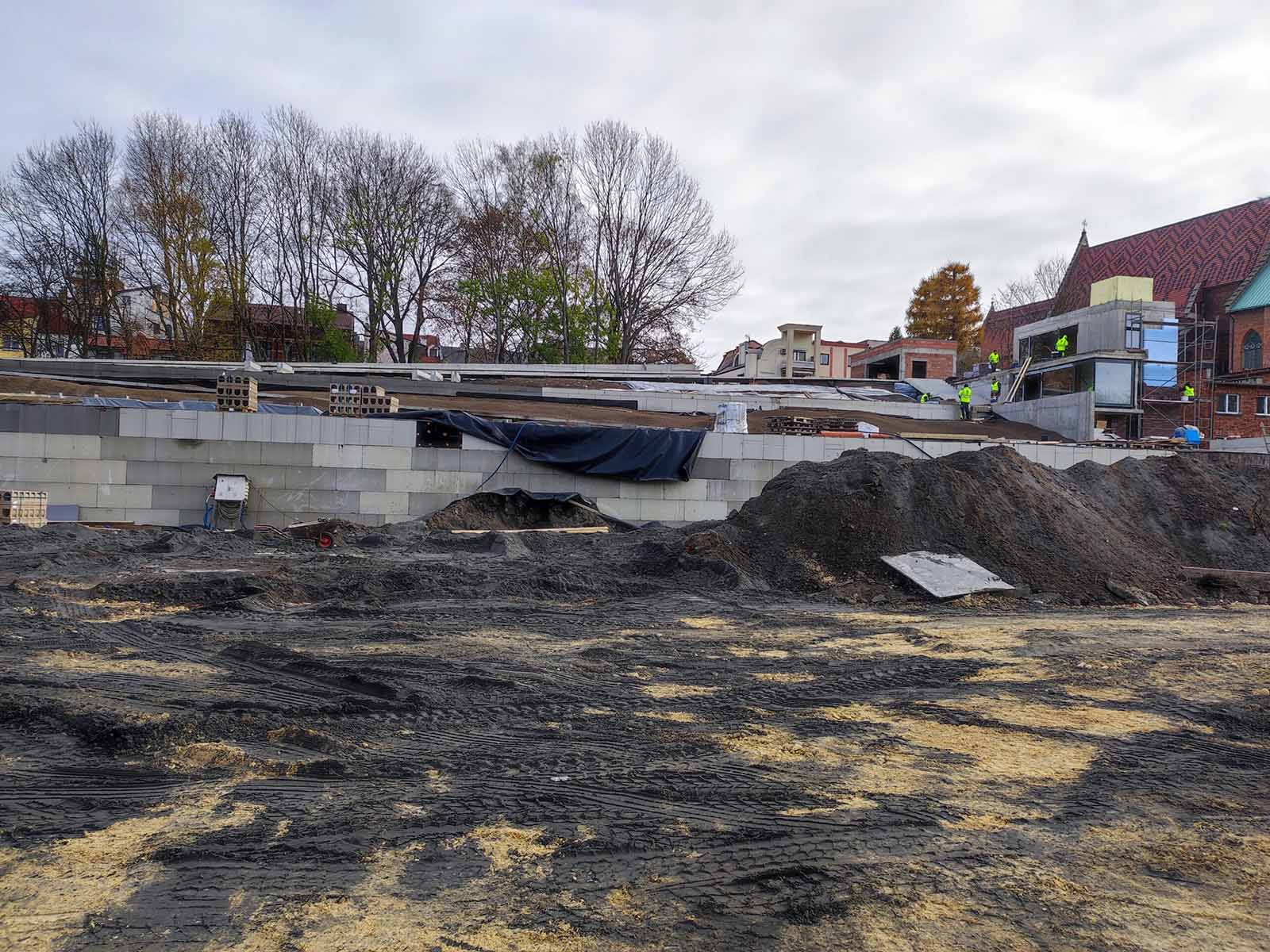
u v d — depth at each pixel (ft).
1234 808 17.04
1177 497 54.44
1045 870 14.02
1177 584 44.93
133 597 34.94
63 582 36.45
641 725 21.61
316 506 58.65
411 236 152.97
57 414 56.03
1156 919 12.53
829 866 13.87
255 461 57.88
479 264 157.99
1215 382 132.98
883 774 18.38
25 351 144.87
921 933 11.92
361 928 11.68
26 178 134.72
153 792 16.51
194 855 13.71
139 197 139.95
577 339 157.17
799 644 31.53
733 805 16.39
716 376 135.23
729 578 42.63
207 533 51.11
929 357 175.22
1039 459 72.54
